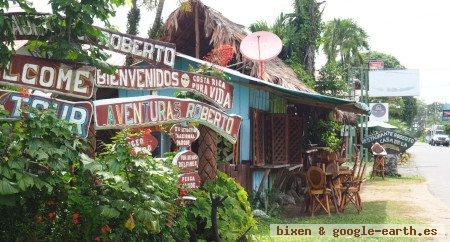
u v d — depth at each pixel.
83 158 4.06
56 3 4.06
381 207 12.09
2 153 3.58
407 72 33.22
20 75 4.33
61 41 4.19
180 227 5.14
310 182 10.66
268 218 10.08
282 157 11.75
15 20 4.28
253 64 11.49
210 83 5.78
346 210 11.58
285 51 22.23
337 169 10.94
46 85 4.43
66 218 4.01
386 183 18.34
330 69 21.45
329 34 41.44
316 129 14.80
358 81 32.78
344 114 17.53
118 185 4.11
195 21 12.23
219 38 11.53
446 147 59.53
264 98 11.64
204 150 6.13
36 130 3.66
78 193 4.00
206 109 5.71
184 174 5.51
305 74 19.53
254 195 10.79
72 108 4.53
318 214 10.90
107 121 4.82
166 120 5.30
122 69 4.99
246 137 10.67
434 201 13.36
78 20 4.22
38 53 4.61
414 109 77.12
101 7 4.23
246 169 10.59
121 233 4.11
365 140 21.80
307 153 13.85
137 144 4.82
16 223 3.85
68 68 4.52
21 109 3.90
